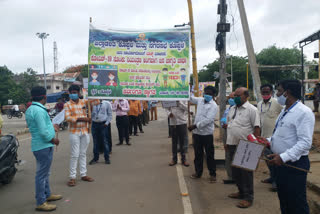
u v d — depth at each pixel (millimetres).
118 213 4207
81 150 5777
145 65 6297
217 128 13648
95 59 6277
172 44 6289
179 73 6289
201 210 4340
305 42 13508
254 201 4664
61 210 4344
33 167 7086
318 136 8945
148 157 7926
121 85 6309
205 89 5574
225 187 5387
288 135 3115
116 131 13992
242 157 3678
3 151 5512
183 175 6125
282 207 3367
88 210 4328
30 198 4926
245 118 4551
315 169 5852
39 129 4195
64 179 5914
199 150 5805
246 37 7172
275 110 5160
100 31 6273
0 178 5477
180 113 6844
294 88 3123
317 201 4426
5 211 4363
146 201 4656
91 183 5613
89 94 6273
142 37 6301
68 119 5379
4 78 47719
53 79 46906
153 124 16953
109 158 7574
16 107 27266
